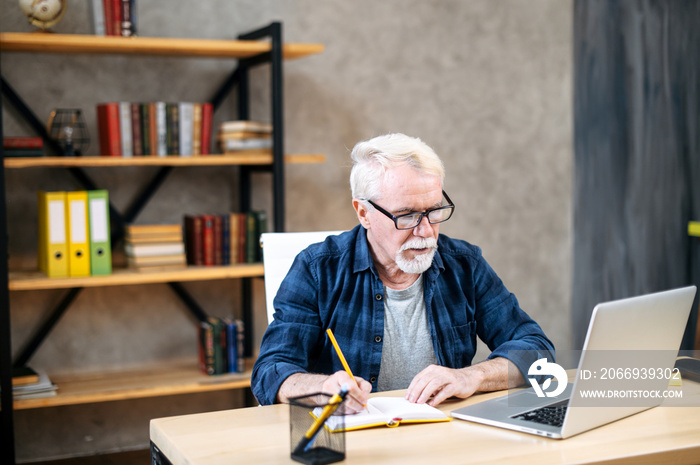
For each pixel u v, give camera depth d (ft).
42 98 9.59
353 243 5.71
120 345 10.18
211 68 10.46
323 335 5.59
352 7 11.24
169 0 10.21
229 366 9.81
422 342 5.63
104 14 8.87
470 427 4.17
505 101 12.31
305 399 3.71
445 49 11.85
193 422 4.30
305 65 11.02
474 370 4.88
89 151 9.87
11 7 9.37
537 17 12.42
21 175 9.52
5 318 8.20
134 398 10.27
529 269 12.66
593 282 12.77
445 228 12.05
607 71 12.45
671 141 11.89
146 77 10.12
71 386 9.27
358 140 11.41
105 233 8.84
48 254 8.61
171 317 10.47
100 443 10.11
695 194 11.62
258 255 9.89
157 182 10.13
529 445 3.83
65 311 9.86
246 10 10.64
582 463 3.57
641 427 4.13
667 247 11.94
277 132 9.50
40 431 9.77
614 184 12.49
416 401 4.58
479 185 12.22
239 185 10.69
